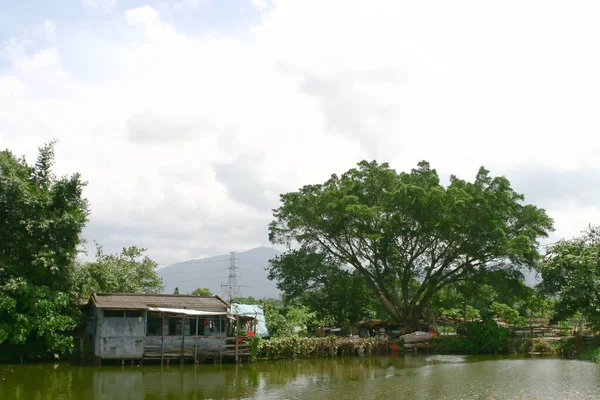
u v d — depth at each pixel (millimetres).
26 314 27797
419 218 43094
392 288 47656
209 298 34281
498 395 20875
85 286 33156
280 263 47281
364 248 46125
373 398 20547
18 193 29219
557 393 21078
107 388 22234
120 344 29672
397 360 35281
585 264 37250
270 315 40844
